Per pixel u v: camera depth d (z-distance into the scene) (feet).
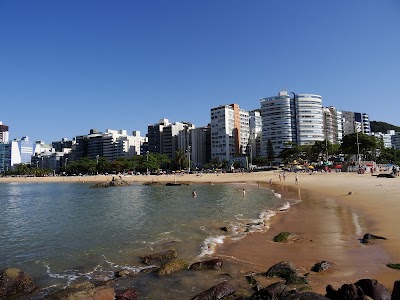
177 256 51.11
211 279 39.68
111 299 33.14
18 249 61.05
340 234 59.47
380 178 204.13
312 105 613.93
